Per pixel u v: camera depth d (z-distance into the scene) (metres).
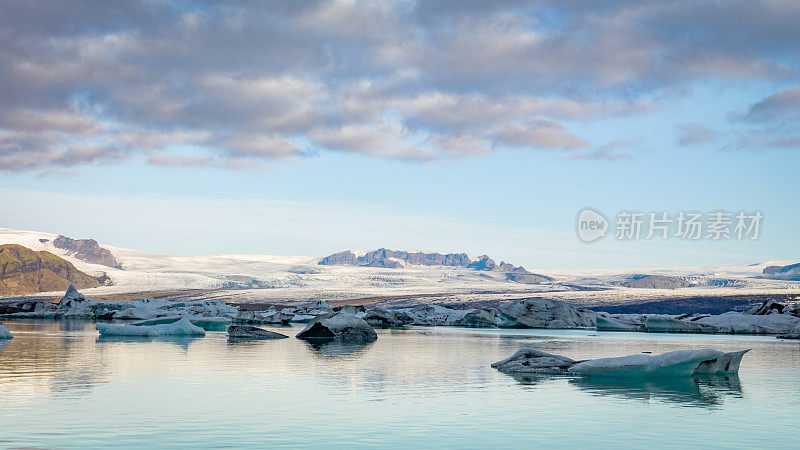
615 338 57.09
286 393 18.73
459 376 23.38
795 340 56.03
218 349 36.25
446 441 12.65
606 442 12.71
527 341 50.38
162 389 19.27
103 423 13.95
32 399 17.05
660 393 19.16
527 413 15.67
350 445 12.23
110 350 34.22
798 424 14.60
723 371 24.80
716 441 12.91
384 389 19.78
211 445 12.05
